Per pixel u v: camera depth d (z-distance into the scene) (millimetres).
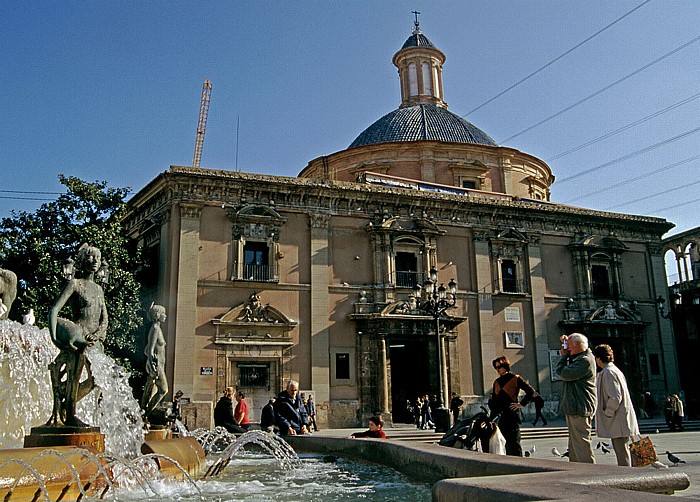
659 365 35156
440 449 7430
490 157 36656
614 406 7863
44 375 10023
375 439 9820
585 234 35031
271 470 9367
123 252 26703
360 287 29469
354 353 28734
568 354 8203
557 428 25766
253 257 28297
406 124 38406
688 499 3371
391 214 30875
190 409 25375
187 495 6723
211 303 26859
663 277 36594
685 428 27609
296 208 29156
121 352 27219
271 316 27672
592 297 34062
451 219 32188
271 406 14523
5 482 5531
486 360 31109
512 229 32938
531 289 32938
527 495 3615
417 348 31234
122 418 9836
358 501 6070
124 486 6754
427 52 43438
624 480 4230
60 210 26047
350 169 36219
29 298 22750
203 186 27656
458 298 31391
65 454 6172
